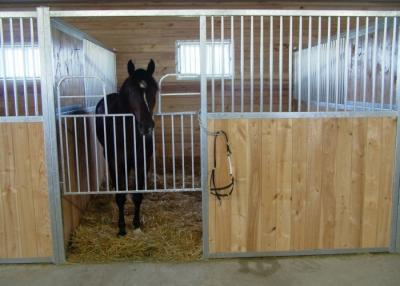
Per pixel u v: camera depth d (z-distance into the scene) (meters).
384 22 2.33
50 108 2.19
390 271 2.20
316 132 2.29
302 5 4.66
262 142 2.27
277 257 2.39
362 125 2.30
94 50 3.67
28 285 2.07
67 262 2.34
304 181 2.33
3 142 2.22
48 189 2.26
